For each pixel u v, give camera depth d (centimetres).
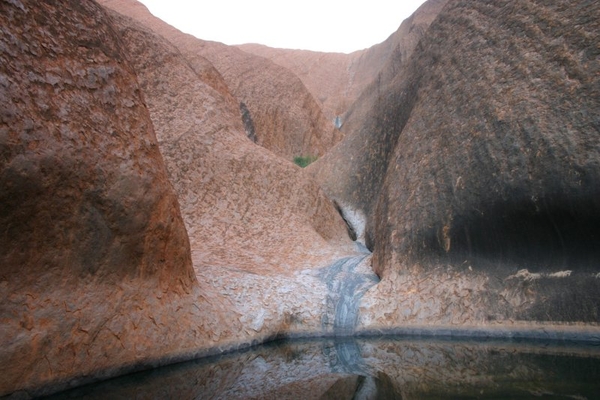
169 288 486
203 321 500
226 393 347
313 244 835
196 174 842
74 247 396
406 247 627
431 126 689
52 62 401
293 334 573
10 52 367
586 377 351
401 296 595
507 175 535
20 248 358
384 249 667
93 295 407
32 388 349
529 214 519
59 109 395
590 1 530
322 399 321
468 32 712
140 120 486
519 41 595
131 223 443
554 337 496
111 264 426
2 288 347
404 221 643
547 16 570
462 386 340
